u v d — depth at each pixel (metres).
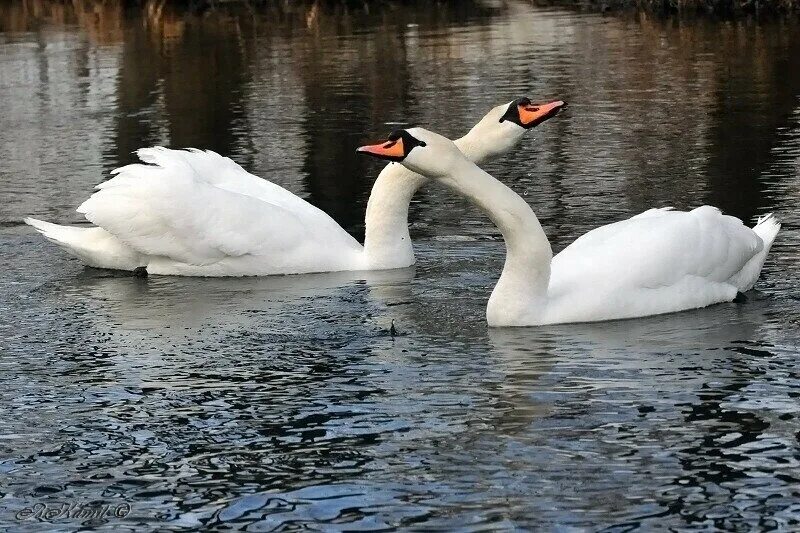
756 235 12.48
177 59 29.20
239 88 25.48
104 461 9.02
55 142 21.14
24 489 8.64
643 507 8.05
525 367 10.55
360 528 7.93
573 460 8.73
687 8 35.25
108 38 32.56
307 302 12.87
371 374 10.51
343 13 36.72
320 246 14.24
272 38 32.16
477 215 16.27
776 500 8.09
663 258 11.92
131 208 14.08
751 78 24.75
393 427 9.38
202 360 11.02
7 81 27.05
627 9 35.91
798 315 11.72
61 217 16.39
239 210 14.12
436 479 8.53
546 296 11.73
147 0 38.03
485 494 8.30
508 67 26.98
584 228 15.09
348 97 24.16
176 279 14.06
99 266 14.50
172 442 9.29
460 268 13.99
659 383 10.05
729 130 20.31
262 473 8.74
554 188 17.12
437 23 34.16
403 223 14.23
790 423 9.19
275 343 11.45
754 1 34.72
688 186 16.94
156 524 8.11
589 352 10.87
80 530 8.06
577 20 34.09
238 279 14.05
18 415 9.86
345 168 18.81
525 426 9.31
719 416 9.35
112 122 22.66
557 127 21.03
